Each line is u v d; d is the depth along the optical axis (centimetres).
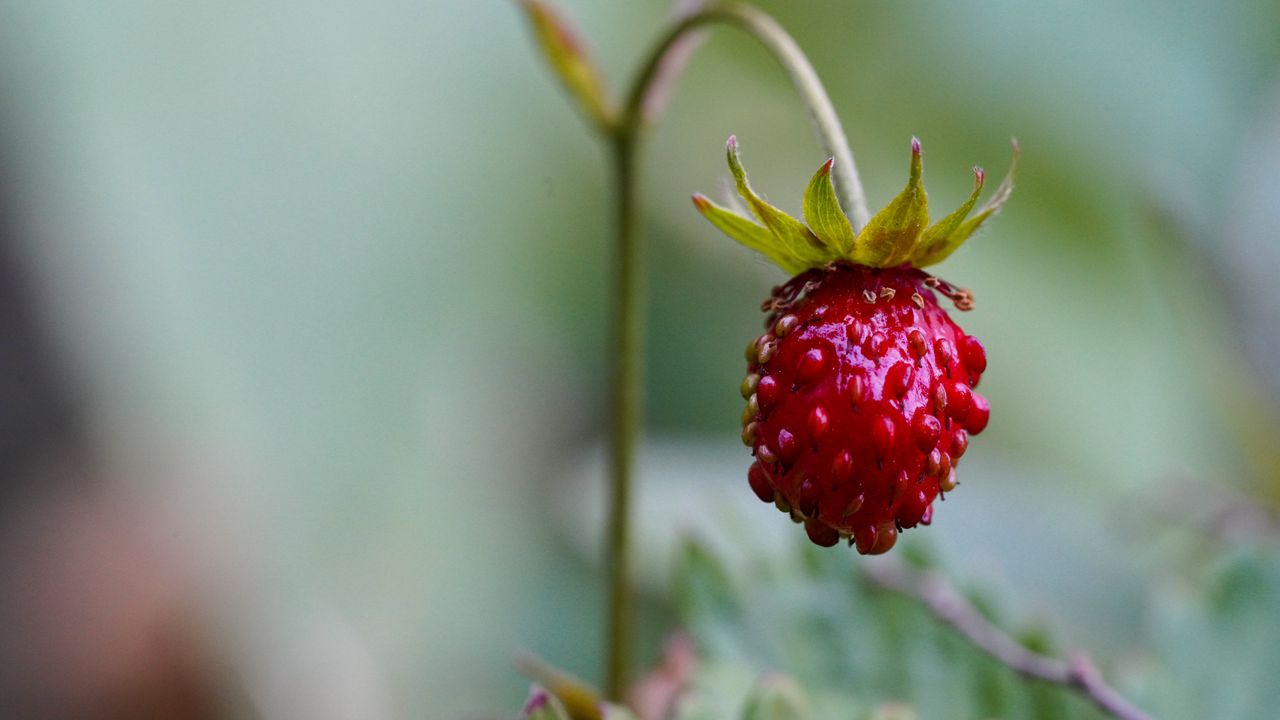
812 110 19
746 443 18
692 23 20
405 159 20
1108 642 22
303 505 19
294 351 19
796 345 18
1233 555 21
